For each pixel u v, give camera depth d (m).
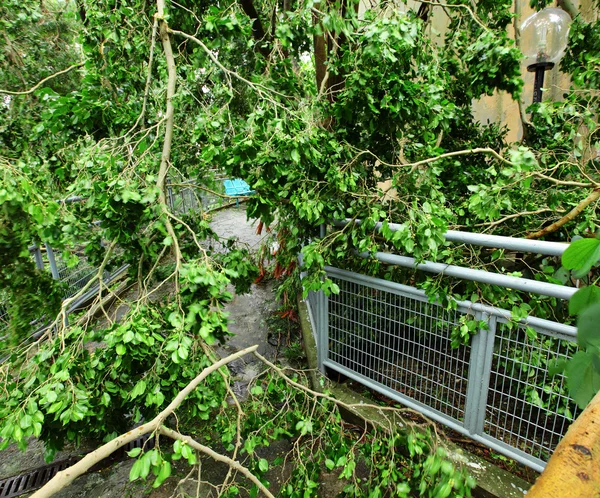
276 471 2.12
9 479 2.13
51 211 1.29
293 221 2.32
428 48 2.40
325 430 1.74
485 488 1.67
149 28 2.11
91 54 2.16
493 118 4.39
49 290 1.57
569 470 0.50
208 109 2.05
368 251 2.02
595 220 1.84
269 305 4.43
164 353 1.48
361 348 2.28
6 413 1.27
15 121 2.65
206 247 2.37
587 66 2.32
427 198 1.93
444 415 1.88
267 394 1.79
